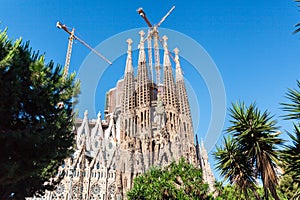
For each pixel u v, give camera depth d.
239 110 18.64
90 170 81.19
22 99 17.17
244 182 18.20
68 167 80.00
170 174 29.22
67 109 20.38
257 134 17.50
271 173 16.23
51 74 19.80
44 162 16.84
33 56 19.23
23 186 19.00
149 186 29.36
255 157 17.72
